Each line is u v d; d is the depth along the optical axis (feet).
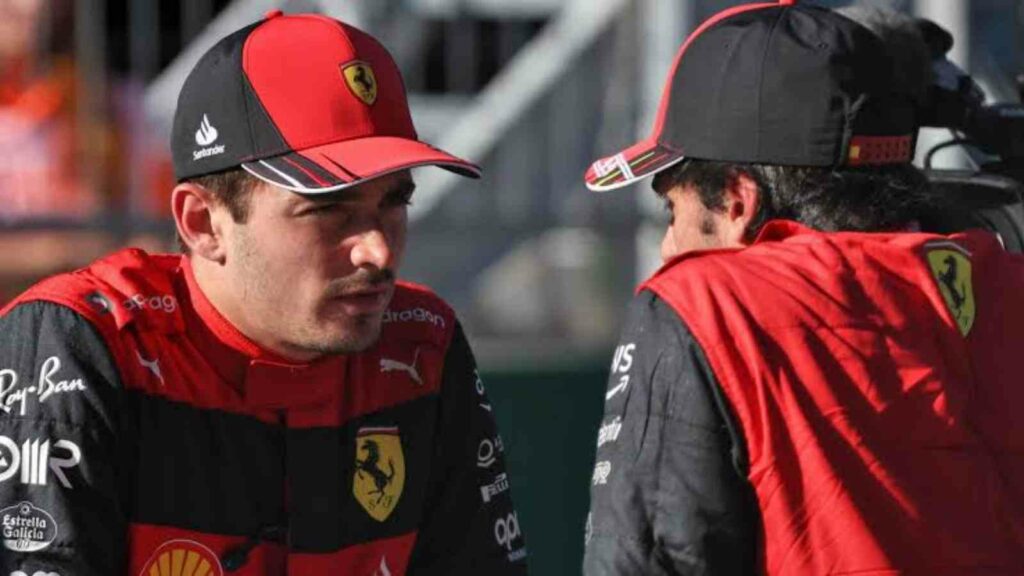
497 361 67.10
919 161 52.85
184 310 30.09
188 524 29.66
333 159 28.78
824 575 27.91
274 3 67.87
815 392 28.45
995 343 29.84
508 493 33.12
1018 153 36.37
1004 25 59.98
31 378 29.37
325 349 29.32
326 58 29.50
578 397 67.36
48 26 65.31
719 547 28.35
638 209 66.85
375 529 30.96
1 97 64.95
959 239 30.50
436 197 67.51
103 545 28.96
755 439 28.27
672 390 28.81
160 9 66.39
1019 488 29.12
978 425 29.27
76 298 29.81
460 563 32.24
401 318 31.83
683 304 29.22
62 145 65.16
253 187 29.14
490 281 67.41
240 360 29.96
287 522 30.22
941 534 28.25
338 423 30.63
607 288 67.05
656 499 28.71
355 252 28.94
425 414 31.65
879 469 28.27
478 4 69.51
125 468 29.37
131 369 29.48
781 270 29.37
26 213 63.87
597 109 67.92
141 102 66.13
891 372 28.78
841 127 30.17
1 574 28.89
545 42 69.15
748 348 28.58
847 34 30.48
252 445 30.04
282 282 29.14
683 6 66.59
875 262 29.58
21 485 28.89
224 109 29.40
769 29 30.73
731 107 30.71
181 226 30.04
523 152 68.08
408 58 69.41
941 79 36.65
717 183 31.09
